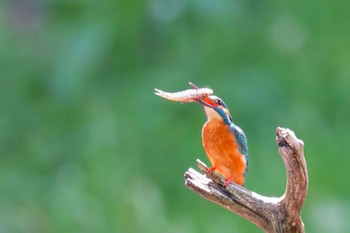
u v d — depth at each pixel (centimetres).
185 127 1244
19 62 1420
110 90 1338
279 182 1180
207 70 1312
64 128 1340
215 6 1345
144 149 1248
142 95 1293
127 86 1330
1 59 1423
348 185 1215
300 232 708
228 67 1312
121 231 1220
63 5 1435
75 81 1335
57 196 1273
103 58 1348
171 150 1236
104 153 1266
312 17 1352
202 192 720
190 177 729
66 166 1305
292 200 698
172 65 1334
